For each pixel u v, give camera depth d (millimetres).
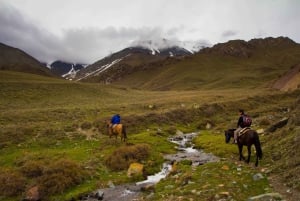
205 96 97875
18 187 23234
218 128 50125
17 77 122062
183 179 21594
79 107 67375
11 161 29438
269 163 23359
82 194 22719
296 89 93500
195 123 58625
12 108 66438
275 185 18562
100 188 23984
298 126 28375
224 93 119062
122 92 123062
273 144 27672
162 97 106000
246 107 75812
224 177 20719
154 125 51031
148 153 31453
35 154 30344
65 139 37750
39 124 45219
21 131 38656
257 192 17844
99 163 28734
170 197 18422
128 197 21750
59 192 23078
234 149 31953
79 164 27172
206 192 18156
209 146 36188
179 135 47438
